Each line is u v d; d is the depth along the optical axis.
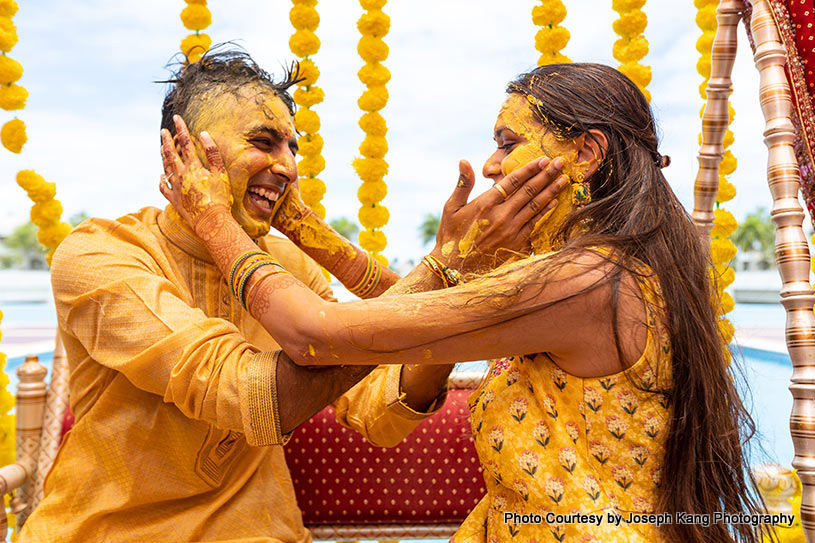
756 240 43.62
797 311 1.48
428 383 1.56
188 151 1.38
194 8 2.14
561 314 1.09
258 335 1.63
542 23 2.30
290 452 2.06
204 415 1.29
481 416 1.26
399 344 1.12
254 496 1.57
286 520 1.62
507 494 1.27
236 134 1.40
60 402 2.02
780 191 1.50
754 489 1.32
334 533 2.06
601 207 1.23
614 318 1.10
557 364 1.18
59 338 2.12
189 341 1.30
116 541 1.42
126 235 1.52
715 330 1.23
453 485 2.07
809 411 1.45
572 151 1.24
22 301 41.69
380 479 2.06
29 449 1.98
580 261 1.11
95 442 1.45
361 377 1.31
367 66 2.26
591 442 1.16
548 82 1.26
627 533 1.10
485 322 1.09
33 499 1.92
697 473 1.18
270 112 1.43
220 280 1.56
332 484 2.06
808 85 1.57
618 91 1.25
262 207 1.47
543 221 1.26
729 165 2.26
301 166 2.27
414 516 2.07
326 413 2.10
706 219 1.97
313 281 1.84
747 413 1.31
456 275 1.26
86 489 1.44
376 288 1.67
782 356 11.84
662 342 1.14
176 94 1.52
